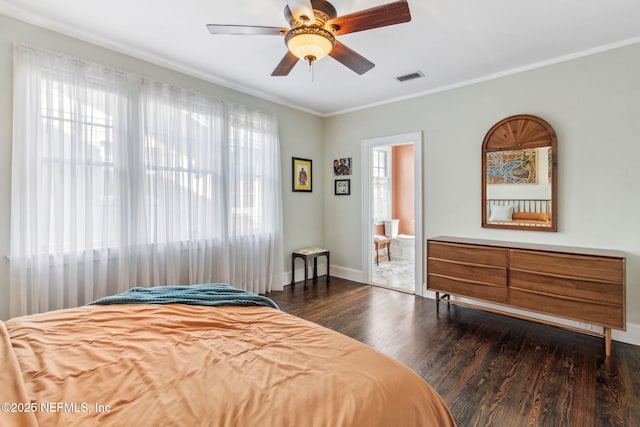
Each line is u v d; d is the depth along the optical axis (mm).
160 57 2955
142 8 2207
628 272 2631
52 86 2385
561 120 2922
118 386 955
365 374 1024
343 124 4703
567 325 2863
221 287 2006
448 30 2451
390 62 3023
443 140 3699
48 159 2357
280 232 4172
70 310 1599
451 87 3619
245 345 1233
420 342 2646
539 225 3043
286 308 3488
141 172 2855
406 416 929
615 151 2674
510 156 3201
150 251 2938
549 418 1715
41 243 2355
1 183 2236
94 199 2607
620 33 2496
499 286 2887
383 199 6449
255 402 875
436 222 3781
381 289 4219
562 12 2209
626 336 2615
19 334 1302
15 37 2266
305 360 1106
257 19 2332
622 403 1833
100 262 2627
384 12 1719
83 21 2377
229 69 3217
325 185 4977
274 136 4082
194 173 3260
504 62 3031
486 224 3379
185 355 1147
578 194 2846
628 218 2629
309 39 1862
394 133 4141
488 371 2189
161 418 812
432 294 3838
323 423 813
